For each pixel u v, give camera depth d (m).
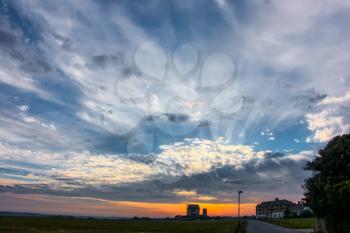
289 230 52.69
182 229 61.75
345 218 23.70
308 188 36.56
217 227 69.81
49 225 71.50
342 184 24.09
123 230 55.91
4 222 79.81
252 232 46.56
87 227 67.19
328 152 35.16
